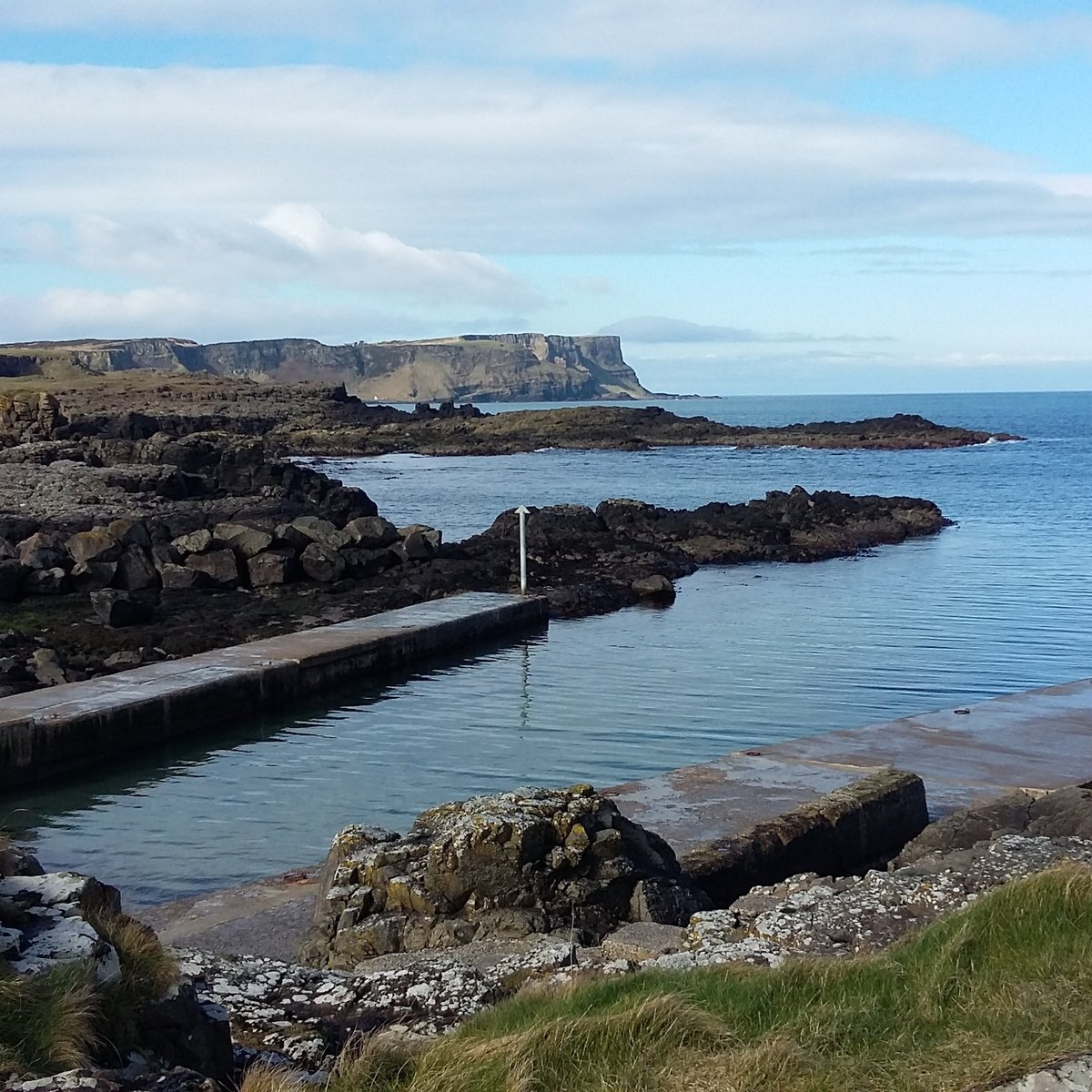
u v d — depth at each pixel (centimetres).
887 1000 639
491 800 1052
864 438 11944
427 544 3984
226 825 1625
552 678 2559
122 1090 496
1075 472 8638
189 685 2123
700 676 2553
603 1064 583
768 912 914
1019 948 665
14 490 5019
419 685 2505
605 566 4047
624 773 1842
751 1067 568
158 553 3472
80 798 1767
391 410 15162
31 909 612
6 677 2355
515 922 955
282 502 5378
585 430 12850
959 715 1880
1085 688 2086
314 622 2972
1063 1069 537
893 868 1212
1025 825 1273
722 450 11775
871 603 3519
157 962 612
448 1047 621
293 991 766
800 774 1540
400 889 983
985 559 4494
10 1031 510
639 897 997
